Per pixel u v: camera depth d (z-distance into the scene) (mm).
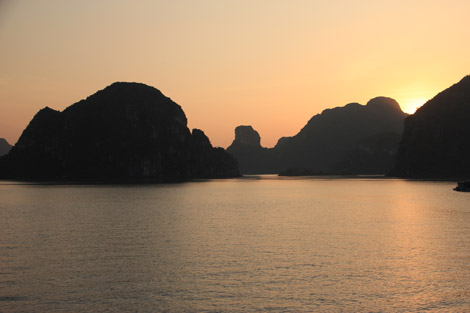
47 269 36438
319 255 41594
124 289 31266
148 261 39250
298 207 94875
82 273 35219
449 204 99375
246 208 92375
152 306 28078
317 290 31094
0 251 43531
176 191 168875
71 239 50594
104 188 192250
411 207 92438
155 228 59844
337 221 68000
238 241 49188
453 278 33844
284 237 51969
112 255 41688
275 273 35188
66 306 28000
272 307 28016
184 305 28281
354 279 33594
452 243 47750
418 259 39906
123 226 61844
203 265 37781
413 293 30469
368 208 91125
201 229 58906
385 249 44406
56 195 138125
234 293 30469
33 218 71812
